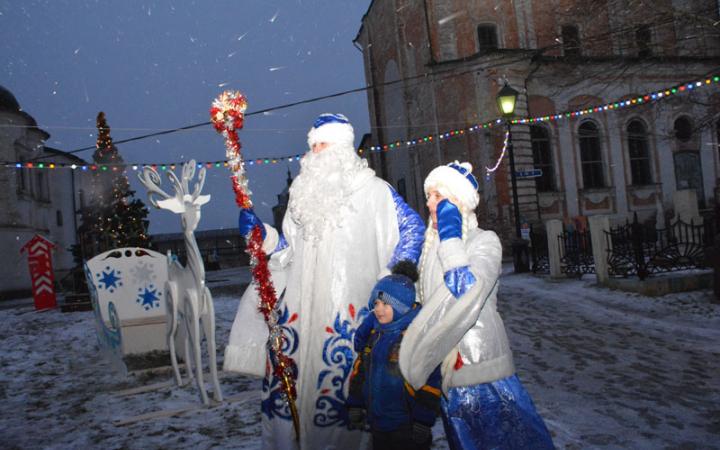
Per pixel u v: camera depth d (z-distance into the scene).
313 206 3.24
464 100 23.19
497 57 22.64
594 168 25.55
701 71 24.41
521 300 10.52
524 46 23.86
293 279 3.29
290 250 3.43
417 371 2.54
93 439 4.29
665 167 26.25
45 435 4.52
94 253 15.93
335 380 3.07
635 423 3.98
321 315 3.15
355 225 3.26
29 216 29.78
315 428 3.04
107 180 15.17
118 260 7.98
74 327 11.55
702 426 3.89
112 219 14.97
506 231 22.20
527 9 23.94
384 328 2.83
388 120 29.70
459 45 24.00
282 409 3.08
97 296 7.38
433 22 24.09
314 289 3.21
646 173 26.23
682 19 12.50
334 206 3.23
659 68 24.23
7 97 28.66
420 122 25.92
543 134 24.50
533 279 13.18
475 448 2.65
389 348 2.78
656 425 3.93
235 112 3.41
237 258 47.72
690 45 23.50
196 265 5.00
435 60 24.05
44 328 11.91
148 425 4.55
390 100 29.14
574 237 12.45
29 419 5.06
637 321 7.97
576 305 9.55
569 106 24.66
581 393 4.79
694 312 8.16
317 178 3.30
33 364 7.89
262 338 3.37
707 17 12.11
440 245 2.69
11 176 28.41
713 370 5.39
